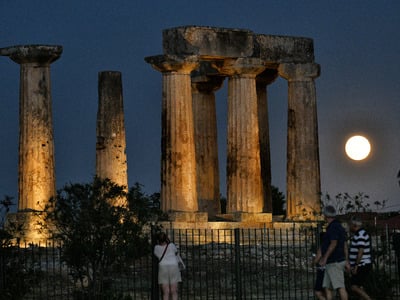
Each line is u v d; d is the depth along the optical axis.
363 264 38.38
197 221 57.91
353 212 44.28
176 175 58.31
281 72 62.44
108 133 57.50
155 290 39.88
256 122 60.69
